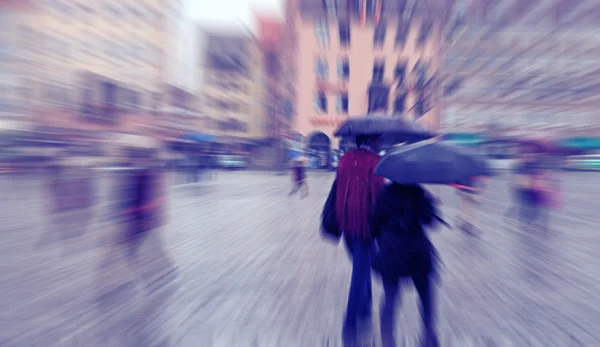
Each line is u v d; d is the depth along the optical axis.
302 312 5.41
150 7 31.84
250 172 45.00
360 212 4.50
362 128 4.56
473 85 31.33
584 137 40.62
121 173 6.63
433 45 34.78
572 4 22.77
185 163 29.34
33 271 7.32
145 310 5.47
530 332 4.86
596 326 5.02
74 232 8.98
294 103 47.88
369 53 45.22
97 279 6.78
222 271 7.33
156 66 32.31
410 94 38.69
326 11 45.69
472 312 5.47
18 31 24.19
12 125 25.94
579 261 8.12
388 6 43.00
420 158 3.99
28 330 4.85
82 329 4.87
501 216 14.47
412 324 5.04
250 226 12.23
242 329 4.88
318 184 29.42
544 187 9.86
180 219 13.62
